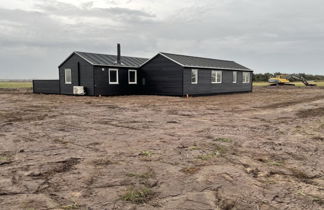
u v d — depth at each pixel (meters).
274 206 3.04
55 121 9.12
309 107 13.78
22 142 6.07
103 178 3.87
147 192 3.38
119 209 2.93
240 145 5.84
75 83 22.84
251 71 30.41
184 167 4.37
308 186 3.64
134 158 4.85
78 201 3.13
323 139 6.46
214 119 9.68
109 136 6.73
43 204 3.05
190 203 3.09
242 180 3.82
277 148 5.60
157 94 23.28
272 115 10.82
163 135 6.85
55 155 5.04
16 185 3.61
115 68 22.83
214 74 24.75
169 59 22.03
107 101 17.23
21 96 22.22
